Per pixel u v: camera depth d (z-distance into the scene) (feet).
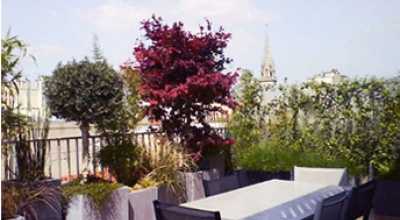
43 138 14.30
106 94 15.94
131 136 17.74
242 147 23.80
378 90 21.16
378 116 21.15
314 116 22.90
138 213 15.57
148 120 19.89
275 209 11.06
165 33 19.60
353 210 10.94
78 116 15.62
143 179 16.78
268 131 23.99
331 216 9.53
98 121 16.12
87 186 14.39
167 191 17.03
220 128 24.12
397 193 19.69
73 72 15.40
